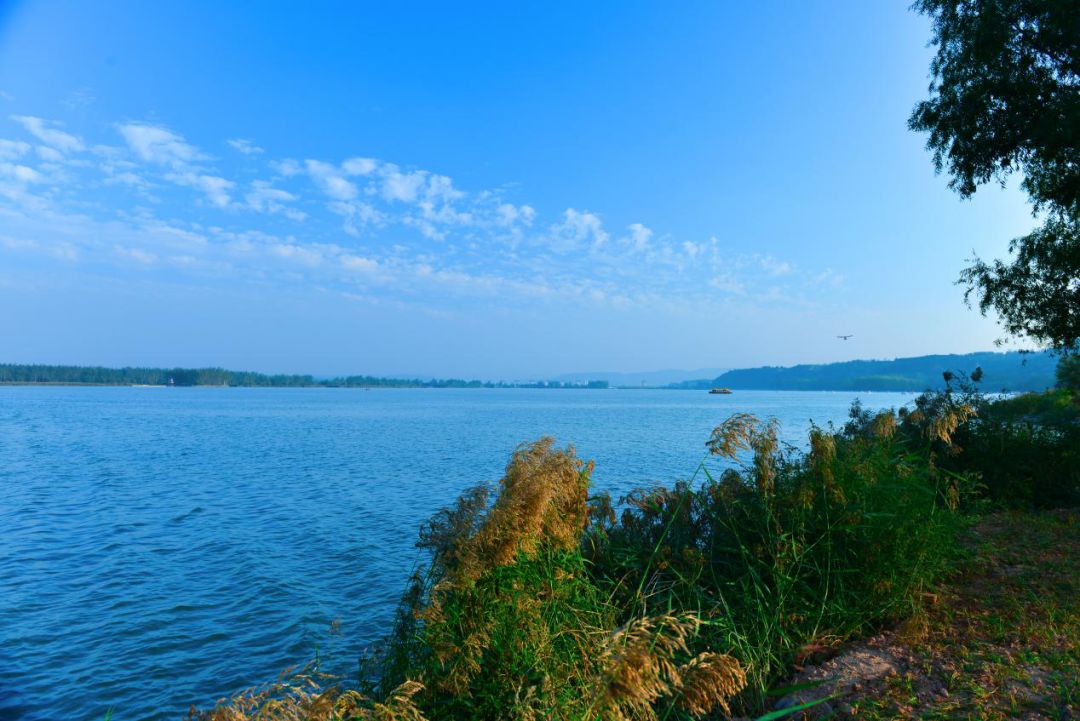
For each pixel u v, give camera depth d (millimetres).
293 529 16766
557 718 3568
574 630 4281
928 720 3906
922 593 5848
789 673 4832
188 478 27141
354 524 17375
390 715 2928
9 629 9773
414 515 18656
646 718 3275
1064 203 15711
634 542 6379
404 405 147500
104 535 16328
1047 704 3986
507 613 4172
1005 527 8656
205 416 86812
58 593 11562
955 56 15430
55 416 82125
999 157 15289
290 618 10031
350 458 35500
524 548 4371
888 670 4633
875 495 5992
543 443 5008
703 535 6410
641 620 2734
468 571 4094
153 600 11102
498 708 3854
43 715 7293
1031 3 13797
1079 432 11742
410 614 4676
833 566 5738
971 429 11242
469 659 3898
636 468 27500
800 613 5320
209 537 15953
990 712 3936
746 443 5684
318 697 2746
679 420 81188
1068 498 10336
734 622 5078
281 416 89562
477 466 31641
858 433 10312
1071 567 6738
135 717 7215
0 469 30391
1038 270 16703
